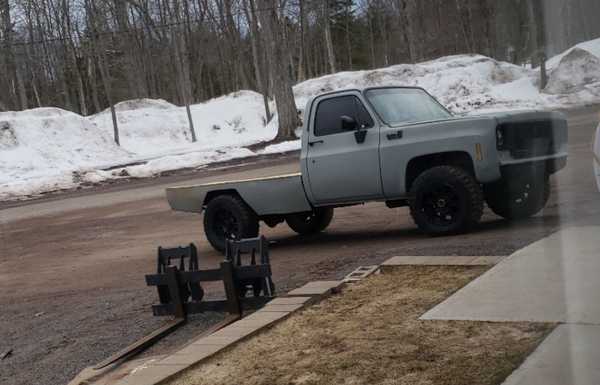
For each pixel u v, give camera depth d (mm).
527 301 4727
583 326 2850
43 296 8742
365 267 7188
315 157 8961
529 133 7008
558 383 3328
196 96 64812
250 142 41594
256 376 4613
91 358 5973
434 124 8094
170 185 23062
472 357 4238
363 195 8719
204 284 8164
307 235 10531
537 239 6637
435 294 5766
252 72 65500
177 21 47625
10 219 19516
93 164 37812
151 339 6059
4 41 52875
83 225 15852
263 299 6430
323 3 54594
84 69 66125
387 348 4695
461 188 7852
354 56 71188
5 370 6035
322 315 5738
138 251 11273
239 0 57031
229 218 9789
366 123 8625
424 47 46031
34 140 39875
